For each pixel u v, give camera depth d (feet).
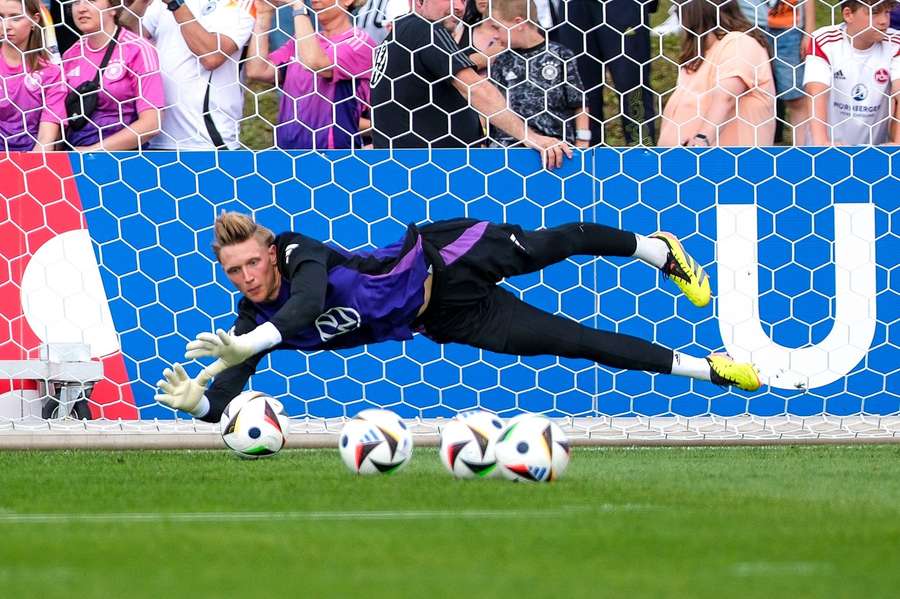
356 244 84.33
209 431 78.64
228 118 93.09
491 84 84.94
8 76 89.56
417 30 85.15
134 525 42.04
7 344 84.94
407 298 60.29
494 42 89.86
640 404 84.84
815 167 84.79
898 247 85.30
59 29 91.45
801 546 37.14
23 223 85.10
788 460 69.21
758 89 89.10
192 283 84.99
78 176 85.10
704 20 88.84
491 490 52.13
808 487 55.57
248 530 40.60
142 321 85.30
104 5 89.66
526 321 62.80
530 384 84.69
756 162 84.74
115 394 85.35
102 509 47.24
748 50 88.79
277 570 33.09
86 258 85.20
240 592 29.99
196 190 84.79
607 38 92.53
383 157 84.33
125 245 85.15
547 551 36.14
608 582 31.27
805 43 91.15
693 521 42.45
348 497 50.01
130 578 31.99
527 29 89.86
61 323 85.20
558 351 63.10
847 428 81.51
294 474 59.67
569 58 90.43
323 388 84.43
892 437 78.38
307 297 55.62
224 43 91.71
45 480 58.59
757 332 85.20
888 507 47.44
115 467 64.90
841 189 84.99
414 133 86.48
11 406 84.43
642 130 94.73
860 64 90.68
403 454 58.34
